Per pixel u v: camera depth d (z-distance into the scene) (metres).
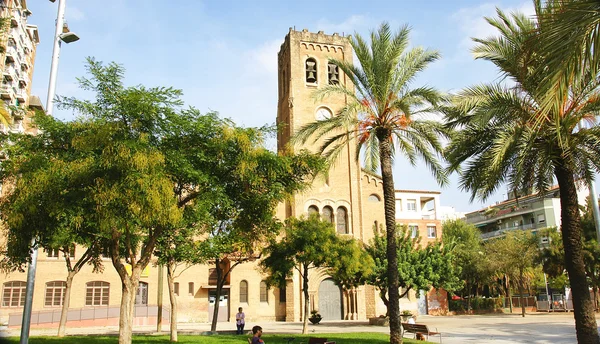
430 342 22.52
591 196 23.05
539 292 70.75
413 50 20.78
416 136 21.00
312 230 28.11
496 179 17.06
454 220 72.88
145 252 16.50
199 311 44.75
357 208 47.44
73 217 14.38
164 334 28.33
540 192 18.88
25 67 56.19
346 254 27.98
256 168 16.56
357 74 20.81
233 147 16.02
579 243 15.27
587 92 14.49
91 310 40.41
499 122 16.58
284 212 46.69
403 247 37.38
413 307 49.91
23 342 14.08
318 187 47.03
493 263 52.59
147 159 13.70
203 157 15.63
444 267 37.88
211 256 24.80
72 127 14.80
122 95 14.67
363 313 45.31
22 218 13.74
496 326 35.16
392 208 19.94
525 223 77.31
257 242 23.48
